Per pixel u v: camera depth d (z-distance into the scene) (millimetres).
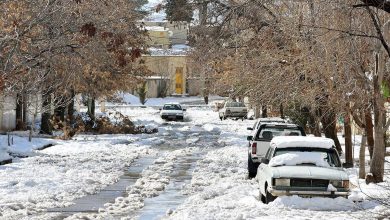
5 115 102875
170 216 37188
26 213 39062
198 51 62219
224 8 51844
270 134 57750
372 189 44594
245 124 145625
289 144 42625
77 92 109812
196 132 123438
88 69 81125
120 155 78812
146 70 115500
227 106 162625
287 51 56156
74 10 58281
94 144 92812
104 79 107500
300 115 80500
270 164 41281
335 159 41875
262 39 57312
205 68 71562
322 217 34812
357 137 94750
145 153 82625
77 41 62250
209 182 54219
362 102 49938
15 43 56562
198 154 81500
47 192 48312
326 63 47594
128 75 112312
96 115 147500
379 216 34344
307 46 49625
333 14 40688
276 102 62531
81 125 116250
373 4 26656
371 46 45625
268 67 59406
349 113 54344
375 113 48656
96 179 56344
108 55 73188
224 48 59344
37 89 75812
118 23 60000
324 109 62531
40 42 62094
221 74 70750
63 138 99812
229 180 55188
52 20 59750
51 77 80688
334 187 39062
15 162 68250
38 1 58688
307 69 52156
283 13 54625
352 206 38344
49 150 83938
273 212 36625
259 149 57031
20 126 108688
